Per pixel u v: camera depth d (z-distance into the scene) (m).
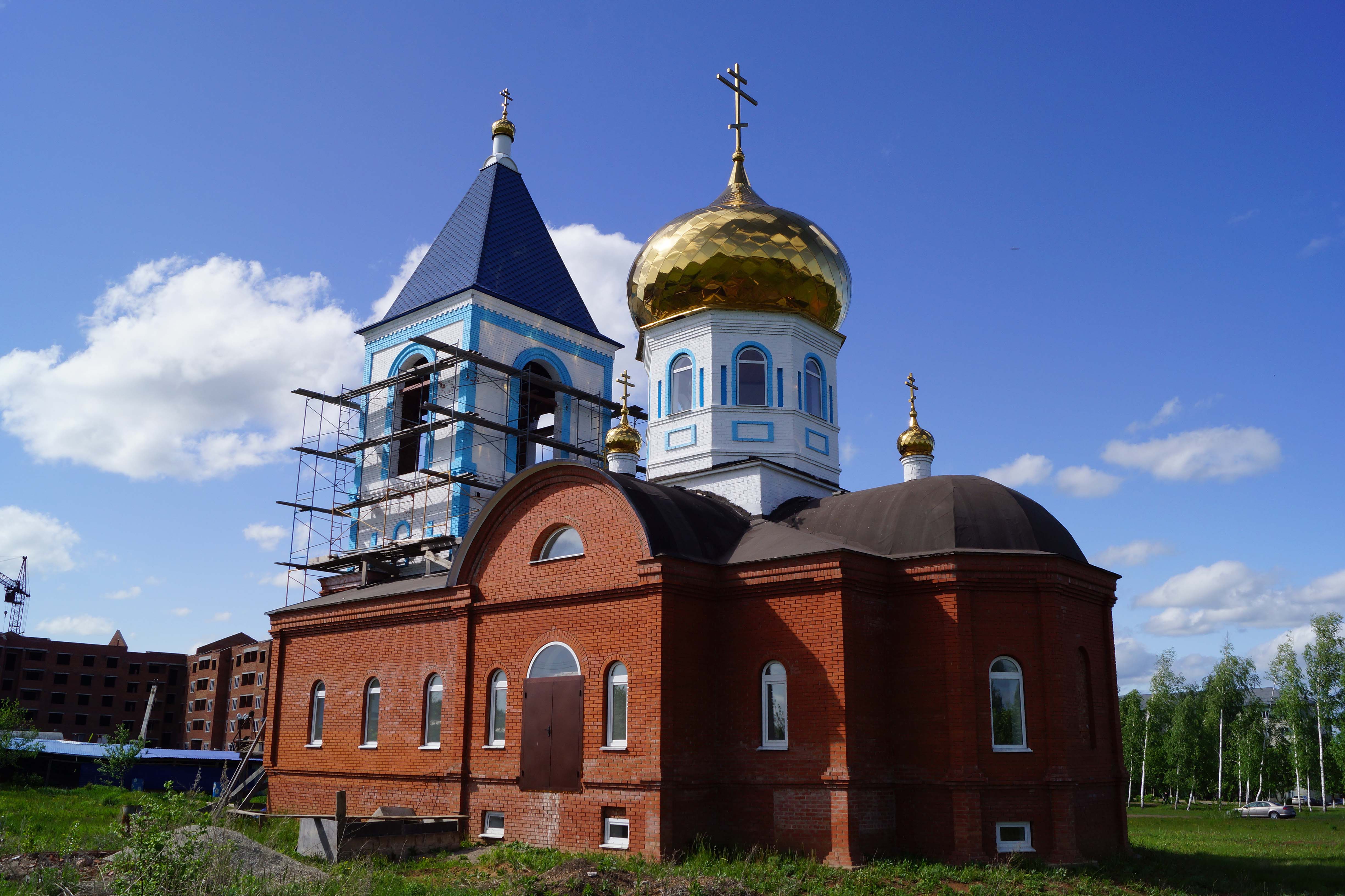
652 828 21.55
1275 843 29.70
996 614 22.16
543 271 41.34
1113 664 24.42
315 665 32.09
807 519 25.89
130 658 106.00
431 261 41.19
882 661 22.55
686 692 22.64
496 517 26.73
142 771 50.50
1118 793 23.67
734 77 33.94
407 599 29.06
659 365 30.98
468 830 25.12
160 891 14.53
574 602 24.36
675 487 26.53
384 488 38.69
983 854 20.83
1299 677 66.19
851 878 19.38
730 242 29.59
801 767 21.69
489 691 25.97
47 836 24.42
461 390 37.22
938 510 23.42
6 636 101.06
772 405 29.41
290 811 31.41
